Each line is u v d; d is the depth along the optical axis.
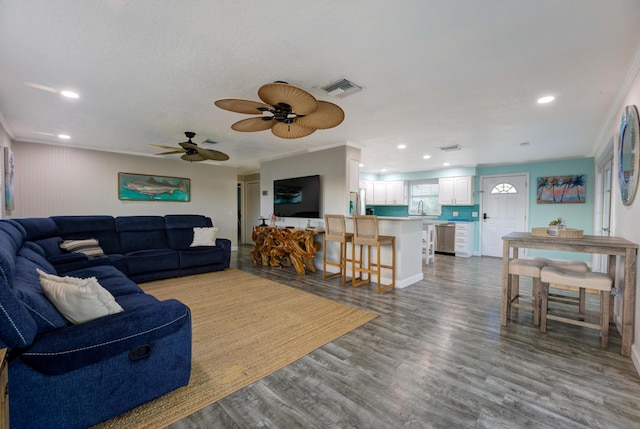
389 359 2.11
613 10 1.55
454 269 5.33
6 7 1.53
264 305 3.28
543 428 1.46
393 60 2.12
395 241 4.07
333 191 5.02
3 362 0.94
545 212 6.22
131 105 3.08
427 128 3.86
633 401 1.66
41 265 2.36
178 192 6.38
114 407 1.45
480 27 1.72
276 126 2.85
